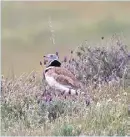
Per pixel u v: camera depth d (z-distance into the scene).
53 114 19.45
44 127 18.47
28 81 21.23
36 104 19.45
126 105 19.62
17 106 19.50
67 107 19.55
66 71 20.89
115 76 22.16
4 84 20.59
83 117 18.66
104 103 19.47
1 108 19.31
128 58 22.75
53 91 20.66
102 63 22.69
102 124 18.41
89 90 21.16
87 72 22.53
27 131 18.09
